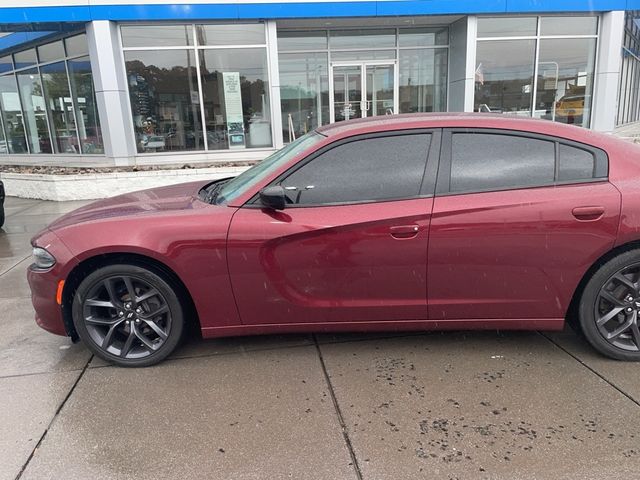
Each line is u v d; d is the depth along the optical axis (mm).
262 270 3113
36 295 3256
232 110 11352
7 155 14727
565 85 11859
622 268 3064
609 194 3002
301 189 3141
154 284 3182
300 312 3203
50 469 2391
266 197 2975
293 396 2926
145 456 2463
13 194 11109
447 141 3143
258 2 10414
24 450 2523
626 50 15523
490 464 2352
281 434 2598
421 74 12828
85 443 2564
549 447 2453
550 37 11500
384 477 2289
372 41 12547
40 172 10688
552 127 3176
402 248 3053
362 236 3047
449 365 3232
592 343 3205
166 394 2982
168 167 10375
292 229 3055
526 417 2686
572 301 3227
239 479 2299
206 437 2590
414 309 3193
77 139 12367
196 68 10977
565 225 2996
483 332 3678
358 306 3188
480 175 3098
